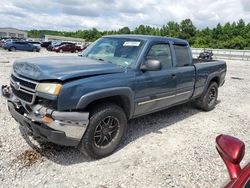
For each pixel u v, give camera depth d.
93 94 3.49
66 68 3.60
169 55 5.06
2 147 3.97
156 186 3.30
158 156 4.07
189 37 96.00
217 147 2.20
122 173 3.53
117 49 4.66
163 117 6.04
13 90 3.89
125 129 4.13
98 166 3.67
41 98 3.40
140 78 4.24
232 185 1.79
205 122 5.91
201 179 3.53
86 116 3.45
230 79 13.58
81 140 3.59
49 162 3.68
